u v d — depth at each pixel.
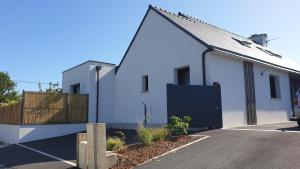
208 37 15.38
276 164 6.82
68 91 20.36
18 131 15.46
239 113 14.77
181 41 14.90
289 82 19.88
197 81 13.93
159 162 7.91
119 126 17.75
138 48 17.52
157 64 16.16
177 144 9.54
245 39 22.09
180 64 14.82
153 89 16.22
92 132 8.04
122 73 18.55
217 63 14.00
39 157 10.72
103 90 18.64
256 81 16.50
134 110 17.34
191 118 12.59
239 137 9.96
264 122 16.52
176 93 12.77
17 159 10.73
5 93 34.19
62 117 16.89
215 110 13.07
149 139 9.84
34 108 16.02
